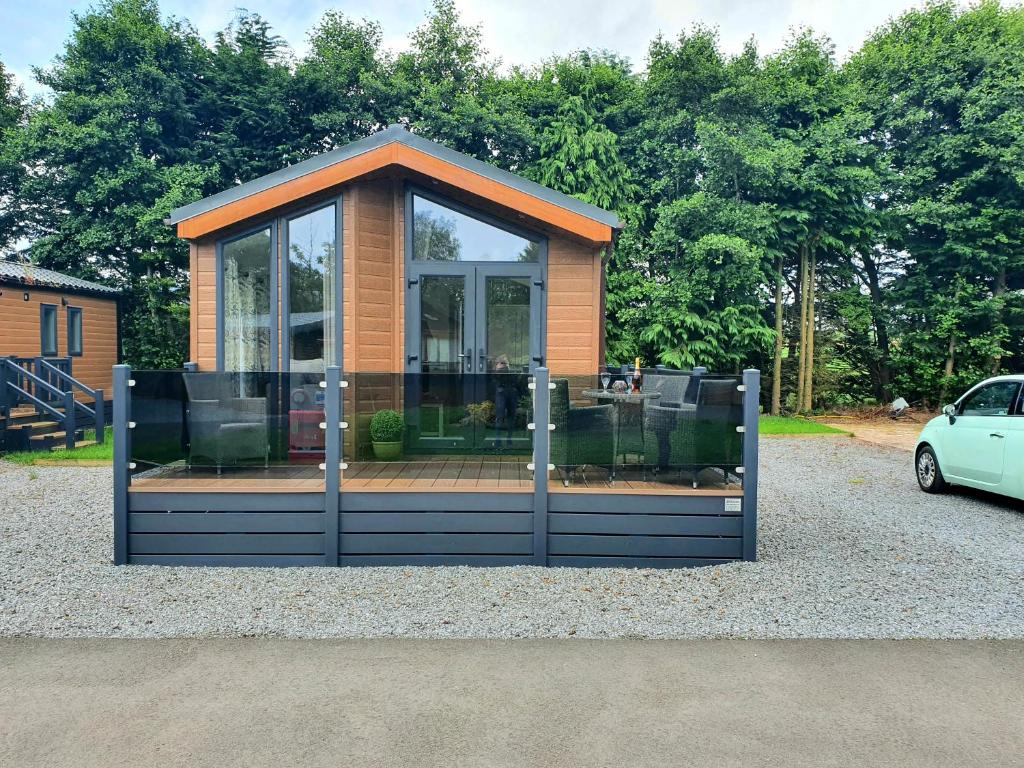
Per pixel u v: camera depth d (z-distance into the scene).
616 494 5.10
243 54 18.52
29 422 11.09
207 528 5.11
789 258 17.58
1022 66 15.65
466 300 8.07
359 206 7.79
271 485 5.18
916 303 17.16
